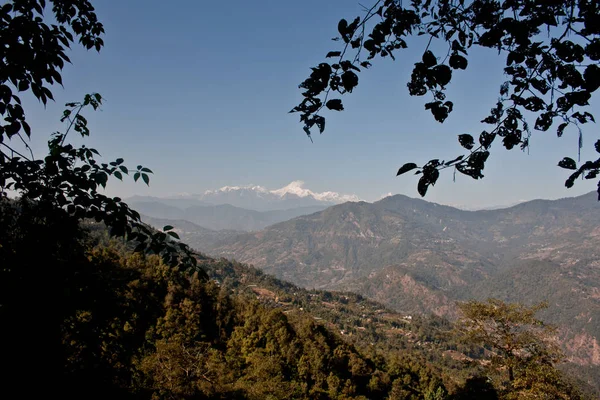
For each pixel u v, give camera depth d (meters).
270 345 35.94
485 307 15.31
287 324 41.31
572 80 2.08
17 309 3.13
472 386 16.05
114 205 3.04
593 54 1.96
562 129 2.29
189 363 23.30
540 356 14.36
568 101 2.11
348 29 2.35
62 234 3.04
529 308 14.80
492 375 15.56
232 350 35.44
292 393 28.28
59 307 3.42
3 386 3.22
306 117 2.54
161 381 21.00
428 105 2.34
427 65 2.15
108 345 4.85
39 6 2.92
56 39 3.00
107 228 3.24
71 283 3.48
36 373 3.44
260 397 25.16
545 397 13.24
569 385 14.21
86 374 4.30
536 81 2.25
